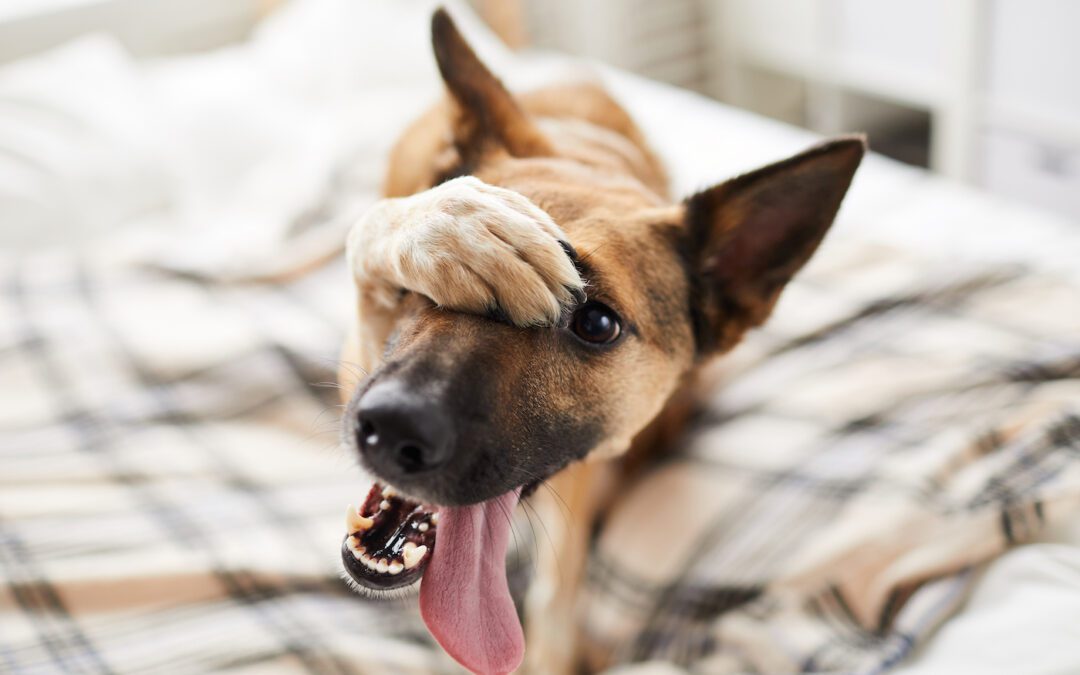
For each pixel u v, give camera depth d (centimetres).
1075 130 140
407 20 142
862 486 84
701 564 86
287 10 159
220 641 76
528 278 56
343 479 92
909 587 78
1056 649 68
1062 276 100
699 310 72
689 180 118
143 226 123
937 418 89
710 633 81
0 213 115
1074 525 77
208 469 92
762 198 70
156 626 78
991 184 158
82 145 122
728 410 95
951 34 151
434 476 57
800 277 106
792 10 177
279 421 97
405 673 77
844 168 68
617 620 86
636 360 66
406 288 61
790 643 77
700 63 199
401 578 61
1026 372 91
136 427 94
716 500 88
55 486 89
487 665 62
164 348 99
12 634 76
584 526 86
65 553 82
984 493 81
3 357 98
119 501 88
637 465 93
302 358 99
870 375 94
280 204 123
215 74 140
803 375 96
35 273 107
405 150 81
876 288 103
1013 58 145
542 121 84
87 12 153
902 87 164
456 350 58
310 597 83
